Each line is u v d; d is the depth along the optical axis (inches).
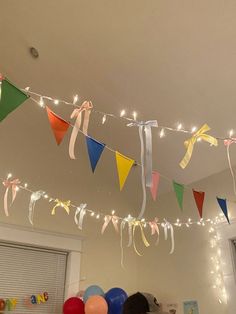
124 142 153.6
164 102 129.5
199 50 109.0
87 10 109.5
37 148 158.4
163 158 153.3
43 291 143.1
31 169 153.6
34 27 122.8
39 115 153.8
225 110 123.6
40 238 147.2
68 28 117.9
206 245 143.6
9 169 147.4
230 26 100.3
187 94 123.7
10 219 141.8
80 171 168.9
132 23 108.2
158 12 103.2
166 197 168.9
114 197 175.9
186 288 145.9
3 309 130.9
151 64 118.3
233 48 105.3
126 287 164.2
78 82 135.6
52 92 142.6
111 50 118.9
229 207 137.9
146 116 136.5
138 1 102.0
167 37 108.7
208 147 139.1
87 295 133.0
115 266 164.4
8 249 141.3
